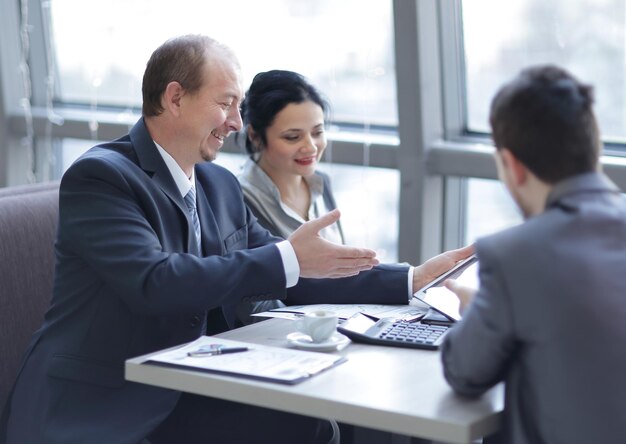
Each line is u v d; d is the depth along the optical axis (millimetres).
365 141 3439
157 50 2248
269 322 2168
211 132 2258
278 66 3650
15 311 2412
